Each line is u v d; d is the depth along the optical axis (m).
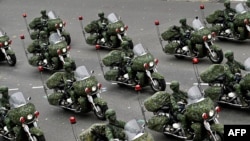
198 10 72.81
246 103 39.28
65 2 89.75
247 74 38.88
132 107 44.78
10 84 55.62
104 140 34.91
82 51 63.31
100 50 62.53
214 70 40.94
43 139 38.38
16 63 62.38
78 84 42.47
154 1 81.25
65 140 40.97
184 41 53.31
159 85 45.47
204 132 34.78
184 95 37.25
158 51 58.91
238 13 55.41
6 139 42.16
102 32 61.66
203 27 51.84
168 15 72.69
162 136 38.72
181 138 36.84
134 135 32.41
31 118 38.91
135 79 47.03
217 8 72.12
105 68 55.97
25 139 39.69
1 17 85.62
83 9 83.31
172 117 36.88
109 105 45.88
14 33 75.56
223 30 57.16
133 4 81.44
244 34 55.34
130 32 67.69
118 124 33.84
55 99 45.31
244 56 52.84
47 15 67.94
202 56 51.94
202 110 34.12
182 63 53.78
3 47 61.38
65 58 54.16
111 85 50.75
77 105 43.97
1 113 41.12
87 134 34.94
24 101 39.28
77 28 73.62
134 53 46.62
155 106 37.34
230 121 39.28
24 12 86.94
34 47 58.00
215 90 40.53
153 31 66.62
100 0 87.25
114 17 60.28
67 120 44.44
